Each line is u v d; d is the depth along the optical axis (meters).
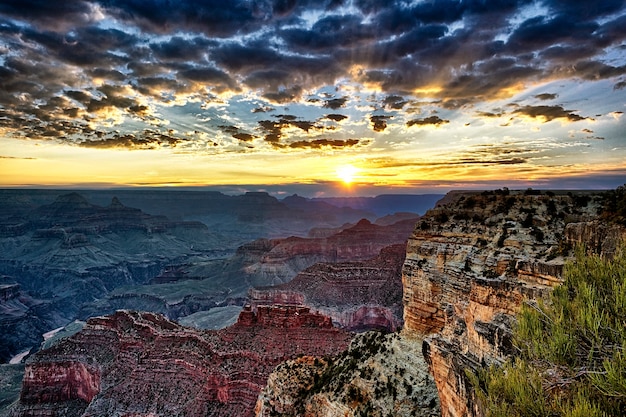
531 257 28.30
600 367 11.95
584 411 10.42
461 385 20.61
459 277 35.25
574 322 13.52
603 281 14.84
